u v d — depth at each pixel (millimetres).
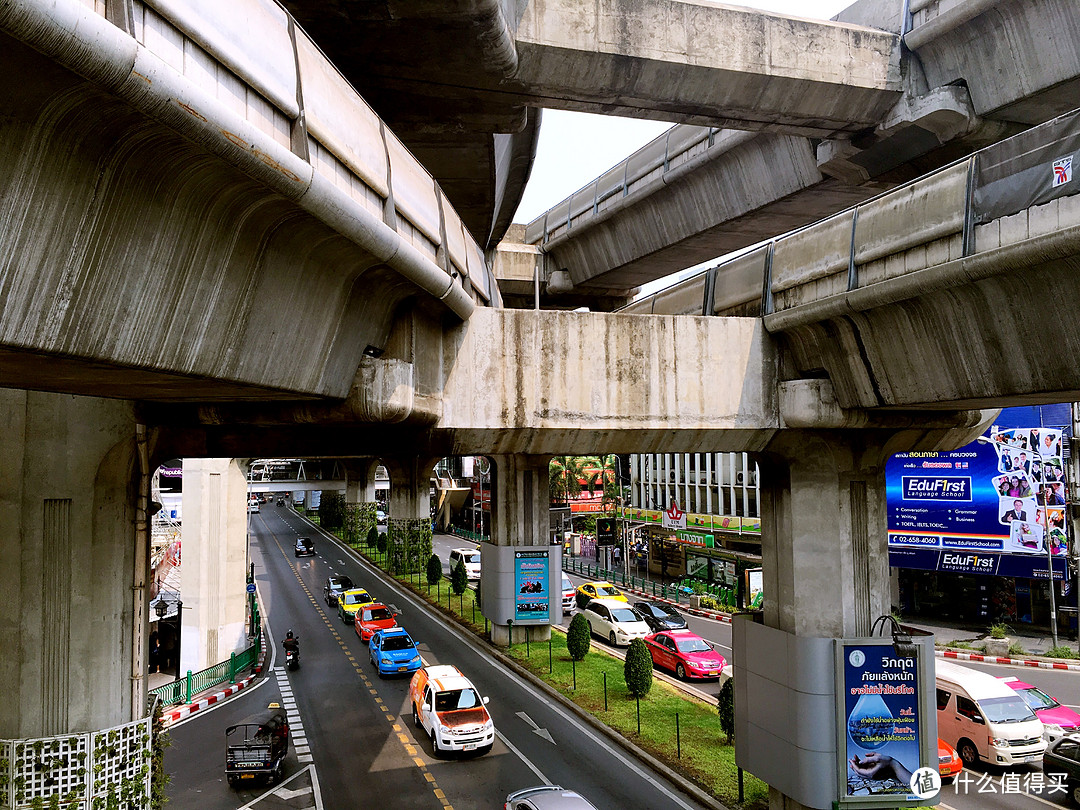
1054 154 7496
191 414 9953
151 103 3875
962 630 30828
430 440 11047
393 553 48531
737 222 23047
